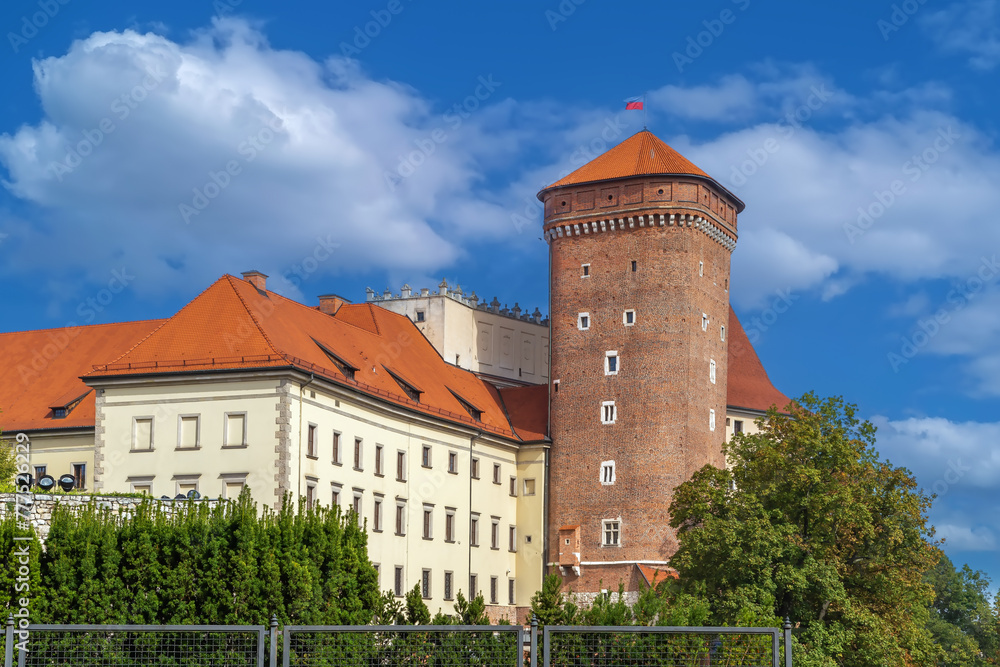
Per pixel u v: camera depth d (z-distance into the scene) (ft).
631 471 309.01
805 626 231.91
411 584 277.23
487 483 313.53
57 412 283.38
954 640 352.28
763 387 358.43
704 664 101.76
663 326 310.04
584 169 325.42
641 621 146.92
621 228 316.19
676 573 301.84
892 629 232.94
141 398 245.65
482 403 328.29
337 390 254.06
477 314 356.38
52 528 155.43
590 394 316.60
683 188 311.88
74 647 100.53
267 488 234.79
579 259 321.32
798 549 229.45
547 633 99.35
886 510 238.27
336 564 172.45
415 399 290.76
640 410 310.04
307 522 172.65
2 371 299.99
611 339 315.17
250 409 238.68
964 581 380.58
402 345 315.99
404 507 277.23
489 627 99.19
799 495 234.38
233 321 249.14
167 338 249.34
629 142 327.88
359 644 99.30
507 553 320.09
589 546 311.88
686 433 307.37
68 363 297.12
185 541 159.02
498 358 362.74
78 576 154.10
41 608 150.20
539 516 321.73
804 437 237.86
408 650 100.22
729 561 230.68
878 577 232.12
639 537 305.73
